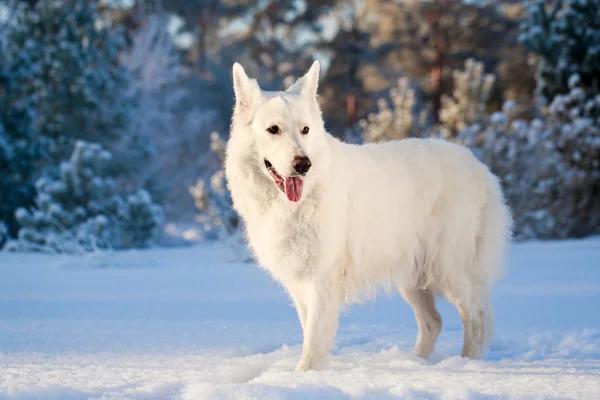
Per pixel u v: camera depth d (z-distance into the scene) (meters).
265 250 4.27
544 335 4.80
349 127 34.28
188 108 34.12
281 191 4.10
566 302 6.28
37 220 15.87
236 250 12.97
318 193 4.10
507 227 5.05
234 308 6.41
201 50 39.78
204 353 4.17
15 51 21.05
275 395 2.75
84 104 21.48
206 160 30.95
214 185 14.12
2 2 27.55
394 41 34.16
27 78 20.75
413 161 4.68
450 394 2.73
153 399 2.85
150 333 4.89
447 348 4.87
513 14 34.28
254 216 4.30
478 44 33.62
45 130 21.31
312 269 4.13
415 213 4.60
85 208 16.98
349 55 34.81
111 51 23.91
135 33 34.31
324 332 4.09
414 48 33.66
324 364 4.02
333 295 4.18
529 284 7.61
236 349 4.36
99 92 22.12
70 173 16.80
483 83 20.19
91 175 16.94
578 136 16.50
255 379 3.33
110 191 17.28
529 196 15.85
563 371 3.48
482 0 34.00
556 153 16.00
